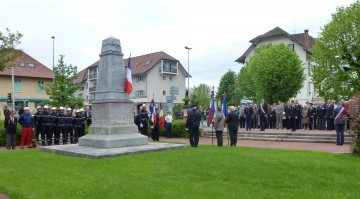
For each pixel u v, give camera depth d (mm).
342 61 35812
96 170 10750
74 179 9672
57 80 34156
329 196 7871
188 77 61844
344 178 9461
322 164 10922
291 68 47281
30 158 13617
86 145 15867
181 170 10305
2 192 8789
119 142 15086
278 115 28094
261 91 48875
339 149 17344
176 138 26531
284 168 10367
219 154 12891
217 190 8312
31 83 50812
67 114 21188
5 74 47750
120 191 8289
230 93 80188
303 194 8023
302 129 27484
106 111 15680
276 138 23578
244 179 9234
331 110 24625
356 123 13281
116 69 16328
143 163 11461
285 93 47719
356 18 35281
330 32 36375
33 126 20422
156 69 61938
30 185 9172
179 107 45438
